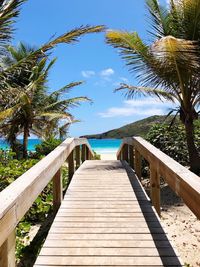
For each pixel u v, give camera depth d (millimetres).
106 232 4496
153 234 4398
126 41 10836
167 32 11344
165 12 11352
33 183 3152
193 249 5270
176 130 11781
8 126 19156
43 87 17453
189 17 10695
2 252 2326
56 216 5164
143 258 3713
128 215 5180
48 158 4758
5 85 10703
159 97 11617
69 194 6473
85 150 12164
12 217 2408
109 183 7465
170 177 3486
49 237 4348
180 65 10289
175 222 6648
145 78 11312
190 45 9672
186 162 11500
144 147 5941
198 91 10695
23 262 4391
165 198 8734
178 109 11117
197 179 2871
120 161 11727
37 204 6363
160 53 10055
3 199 2449
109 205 5719
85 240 4238
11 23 9922
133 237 4309
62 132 21531
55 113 17891
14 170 6914
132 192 6605
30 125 18906
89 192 6633
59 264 3615
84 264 3609
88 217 5113
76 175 8461
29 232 5934
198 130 12500
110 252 3883
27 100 13234
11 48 18969
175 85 11125
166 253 3828
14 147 19453
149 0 11398
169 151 11352
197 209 2510
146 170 11500
